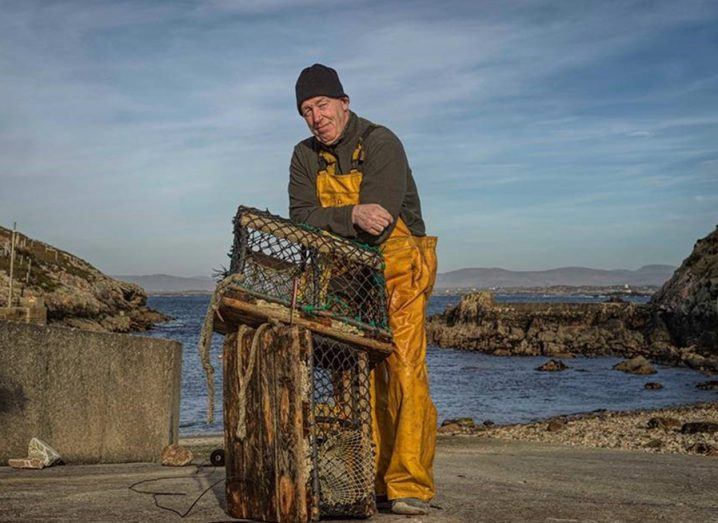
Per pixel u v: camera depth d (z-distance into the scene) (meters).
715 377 43.16
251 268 3.79
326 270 3.95
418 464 4.05
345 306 3.99
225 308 3.71
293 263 3.89
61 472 6.57
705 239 63.59
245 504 3.89
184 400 28.09
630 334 65.06
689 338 57.12
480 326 73.75
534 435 17.77
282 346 3.66
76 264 82.25
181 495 5.05
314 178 4.34
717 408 25.47
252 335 3.84
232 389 3.94
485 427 20.97
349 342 3.86
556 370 47.06
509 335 69.06
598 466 8.03
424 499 4.11
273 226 3.81
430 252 4.23
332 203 4.25
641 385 38.97
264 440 3.78
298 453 3.62
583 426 19.58
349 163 4.22
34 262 67.06
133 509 4.50
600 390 36.72
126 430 8.37
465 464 8.19
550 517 4.46
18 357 7.06
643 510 4.90
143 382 8.63
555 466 8.00
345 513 3.90
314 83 4.12
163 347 8.97
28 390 7.16
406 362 4.04
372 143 4.16
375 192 4.09
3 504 4.66
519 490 5.74
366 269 4.06
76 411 7.69
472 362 53.88
